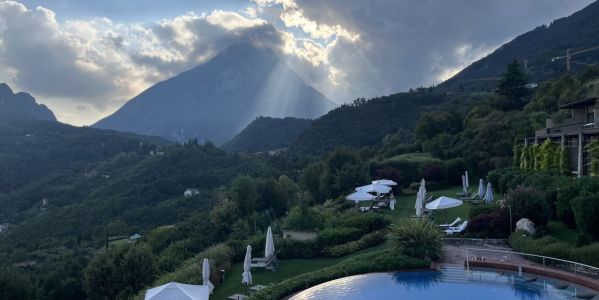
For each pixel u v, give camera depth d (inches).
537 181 1135.0
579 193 895.7
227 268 997.2
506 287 742.5
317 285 780.6
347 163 1918.1
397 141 3127.5
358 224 1154.7
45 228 3850.9
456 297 706.2
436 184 1932.8
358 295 726.5
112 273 1071.6
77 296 1859.0
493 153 2011.6
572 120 1637.6
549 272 759.7
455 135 2429.9
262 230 1626.5
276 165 4242.1
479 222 1018.1
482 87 5831.7
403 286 763.4
